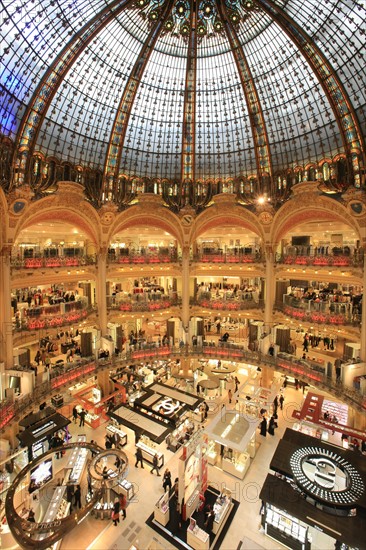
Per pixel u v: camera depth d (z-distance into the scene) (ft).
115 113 76.89
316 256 77.87
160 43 71.72
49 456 54.44
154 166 89.35
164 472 58.34
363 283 67.56
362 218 67.67
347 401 63.36
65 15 56.54
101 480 45.24
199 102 81.97
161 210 92.12
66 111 69.36
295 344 95.71
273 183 84.84
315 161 76.18
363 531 39.24
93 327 88.94
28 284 69.31
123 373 93.76
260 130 80.94
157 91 78.89
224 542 44.93
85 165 79.00
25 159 65.00
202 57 75.05
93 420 71.87
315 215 78.89
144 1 63.10
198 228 94.79
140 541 44.88
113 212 84.43
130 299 91.71
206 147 88.53
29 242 95.30
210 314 97.19
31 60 57.52
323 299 83.15
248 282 119.65
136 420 64.13
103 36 64.75
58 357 88.12
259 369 98.17
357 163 67.92
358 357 69.46
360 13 54.54
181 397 73.31
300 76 69.05
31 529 38.42
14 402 56.75
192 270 96.02
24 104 60.85
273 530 45.37
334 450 52.47
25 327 68.54
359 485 44.83
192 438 51.62
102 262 85.40
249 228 91.56
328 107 68.90
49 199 71.87
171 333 98.02
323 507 42.86
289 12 60.70
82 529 46.60
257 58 71.51
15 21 52.16
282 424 72.74
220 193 90.38
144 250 94.27
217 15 67.77
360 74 60.59
